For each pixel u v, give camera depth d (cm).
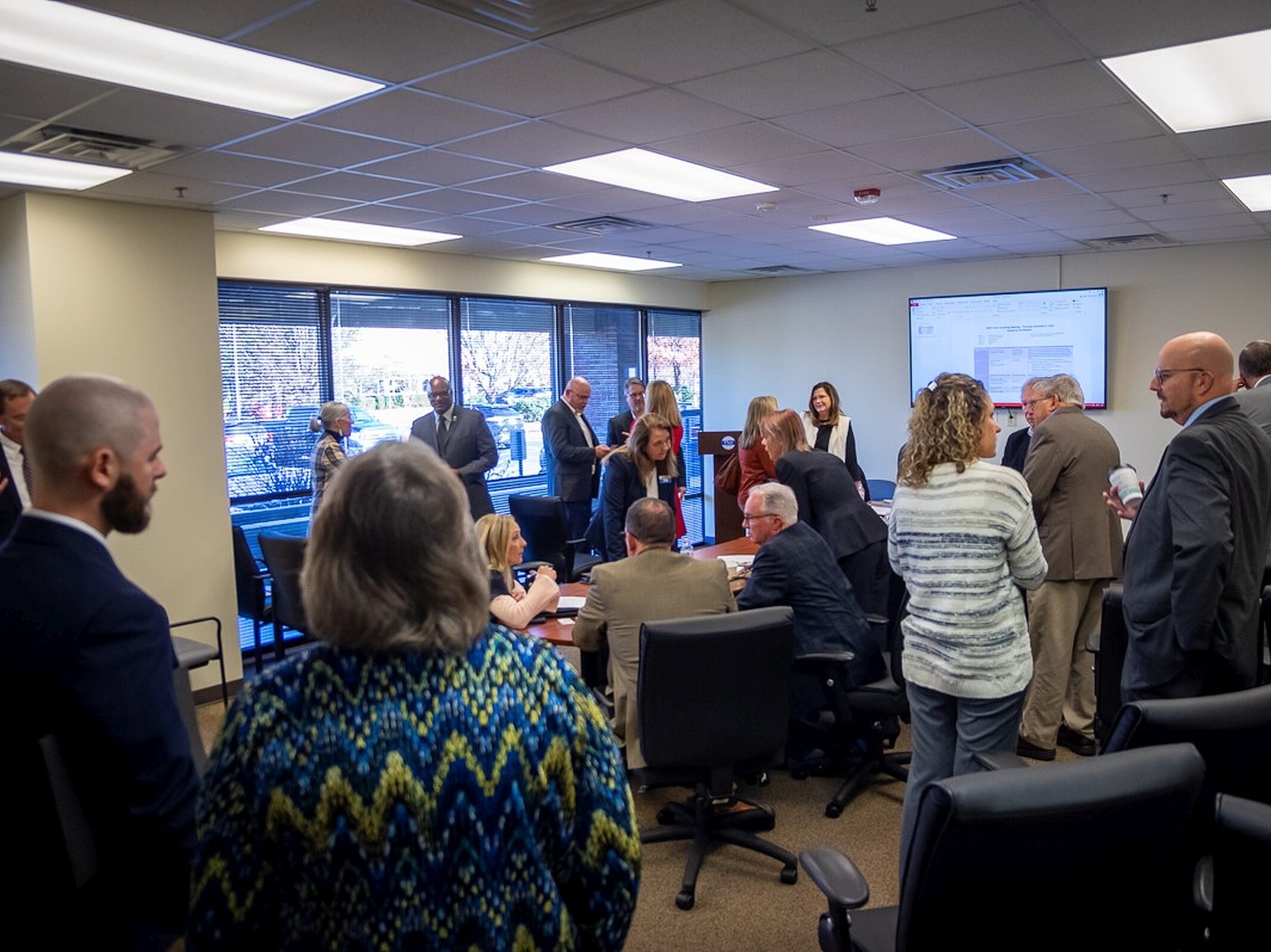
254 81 278
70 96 284
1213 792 156
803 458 369
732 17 237
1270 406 344
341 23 233
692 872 267
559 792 89
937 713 231
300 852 80
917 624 232
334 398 601
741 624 247
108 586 126
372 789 80
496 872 83
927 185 459
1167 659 219
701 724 253
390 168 394
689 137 358
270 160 372
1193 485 208
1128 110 330
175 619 456
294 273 568
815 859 158
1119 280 720
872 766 327
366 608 83
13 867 121
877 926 164
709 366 930
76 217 419
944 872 123
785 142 368
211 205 454
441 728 83
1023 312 751
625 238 614
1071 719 351
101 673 121
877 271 827
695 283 905
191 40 244
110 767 121
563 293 757
